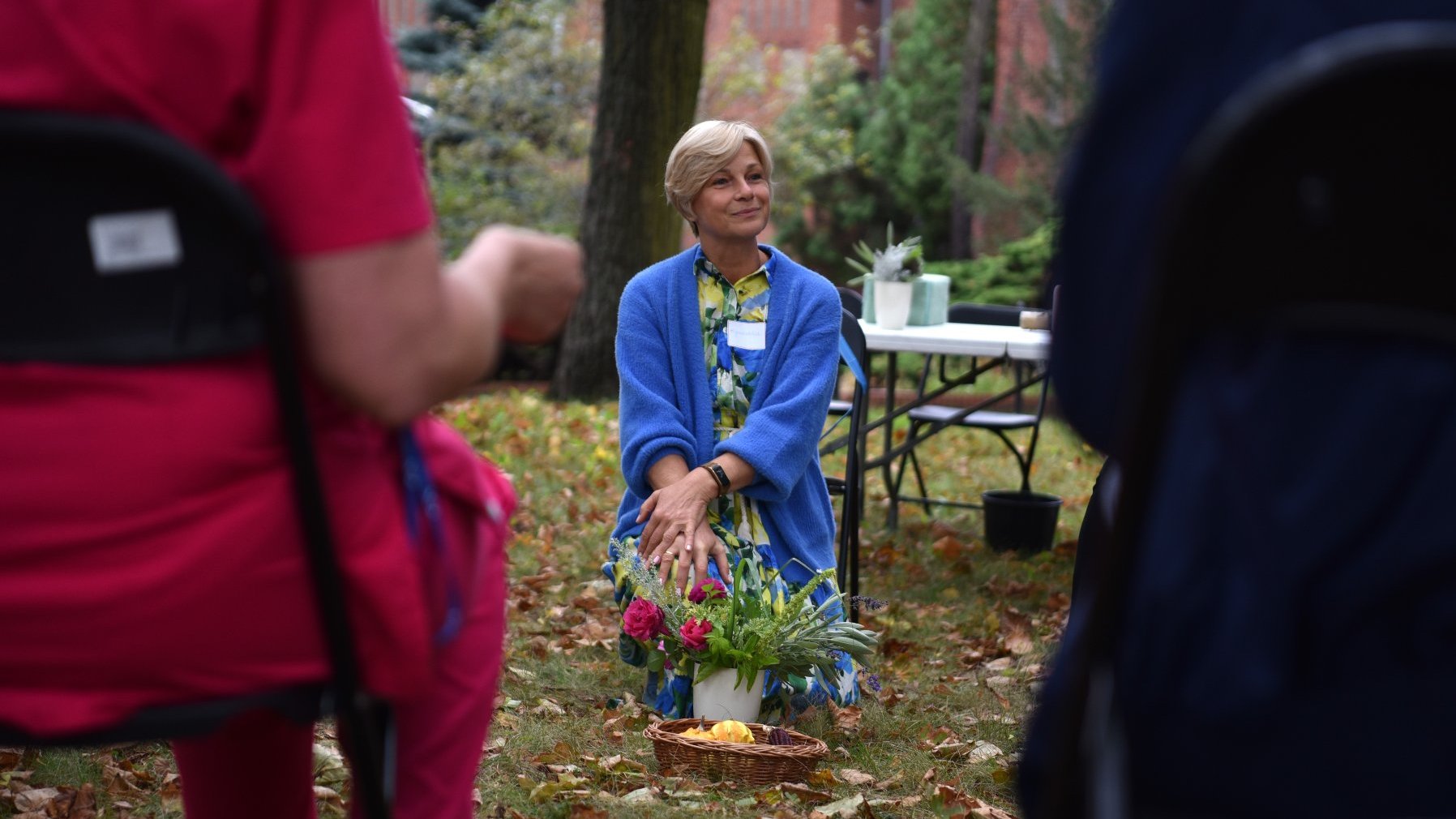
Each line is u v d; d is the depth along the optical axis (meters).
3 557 1.04
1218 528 1.00
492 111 15.13
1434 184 0.92
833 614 3.41
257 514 1.07
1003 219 15.21
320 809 2.68
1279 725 0.98
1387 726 0.96
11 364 1.03
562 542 5.68
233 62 1.02
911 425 6.22
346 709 1.13
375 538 1.15
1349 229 0.94
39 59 1.01
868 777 3.07
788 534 3.43
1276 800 0.99
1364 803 0.96
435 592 1.27
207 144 1.04
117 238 1.00
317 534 1.07
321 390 1.12
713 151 3.38
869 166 17.84
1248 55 0.99
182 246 1.01
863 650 3.30
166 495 1.04
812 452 3.42
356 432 1.16
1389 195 0.92
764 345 3.47
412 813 1.35
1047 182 14.93
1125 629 1.04
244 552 1.06
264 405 1.07
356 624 1.14
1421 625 0.97
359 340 1.05
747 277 3.50
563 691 3.72
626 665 4.01
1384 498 0.96
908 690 3.88
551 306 1.30
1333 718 0.97
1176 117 1.01
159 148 0.97
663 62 10.00
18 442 1.03
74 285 1.01
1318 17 0.97
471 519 1.36
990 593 5.24
